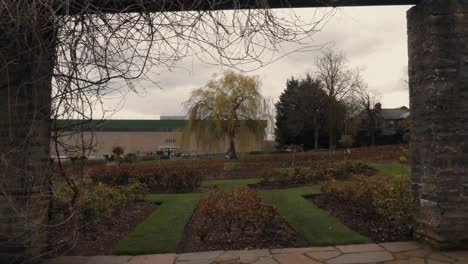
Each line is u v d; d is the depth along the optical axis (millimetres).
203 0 3367
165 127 59094
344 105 40156
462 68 4852
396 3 5016
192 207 8125
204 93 28656
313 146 46500
